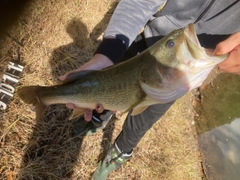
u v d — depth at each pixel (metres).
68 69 0.83
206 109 1.14
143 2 0.50
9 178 0.64
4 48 0.75
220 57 0.39
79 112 0.50
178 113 1.02
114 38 0.47
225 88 1.22
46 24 0.83
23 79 0.74
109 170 0.72
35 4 0.81
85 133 0.76
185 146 0.96
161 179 0.84
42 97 0.51
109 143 0.80
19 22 0.79
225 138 1.09
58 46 0.84
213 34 0.52
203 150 1.02
